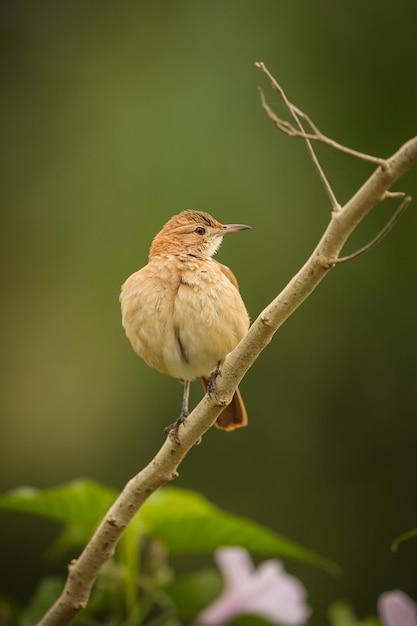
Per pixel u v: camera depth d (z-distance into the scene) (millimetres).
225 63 13289
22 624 6387
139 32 13836
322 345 12898
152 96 13227
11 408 13336
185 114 12992
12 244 13352
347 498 12656
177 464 5434
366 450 12750
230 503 12609
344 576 12305
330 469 12727
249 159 12789
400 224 13102
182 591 6496
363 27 13508
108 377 13102
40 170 13516
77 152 13375
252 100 13133
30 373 13312
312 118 13094
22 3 14477
